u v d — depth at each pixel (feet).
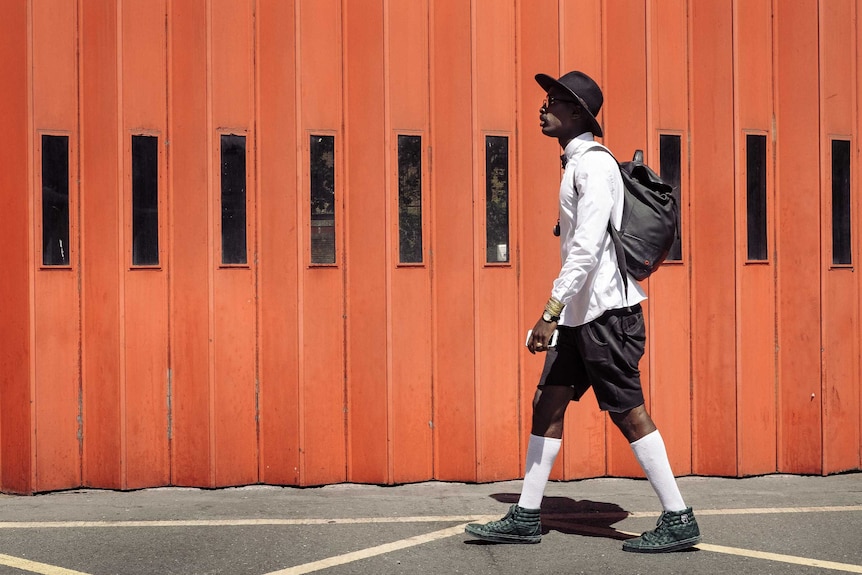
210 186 16.89
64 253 16.65
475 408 17.39
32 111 16.44
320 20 17.17
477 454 17.43
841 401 18.57
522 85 17.65
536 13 17.69
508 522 13.35
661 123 17.89
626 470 17.93
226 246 17.03
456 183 17.40
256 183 17.08
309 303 17.15
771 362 18.33
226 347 17.02
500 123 17.53
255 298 17.13
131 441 16.81
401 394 17.35
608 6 17.97
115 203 16.72
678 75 18.01
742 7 18.12
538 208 17.66
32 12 16.47
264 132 17.07
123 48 16.71
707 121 18.07
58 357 16.66
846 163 18.60
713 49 18.07
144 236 16.83
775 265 18.38
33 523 14.48
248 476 17.17
